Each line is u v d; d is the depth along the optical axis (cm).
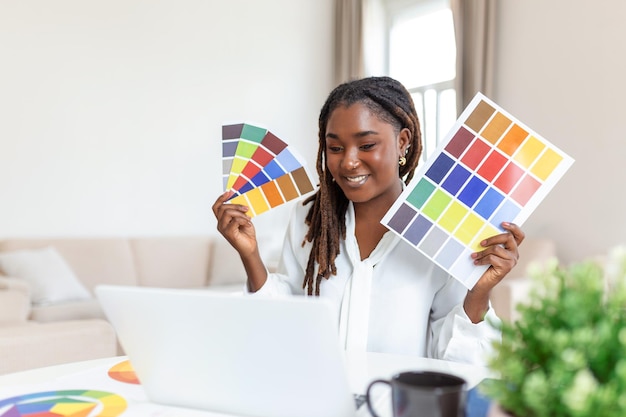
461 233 97
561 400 47
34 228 396
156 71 450
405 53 489
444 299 111
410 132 114
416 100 475
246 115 491
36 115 398
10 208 388
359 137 106
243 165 111
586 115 349
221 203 110
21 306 279
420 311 110
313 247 119
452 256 97
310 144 525
